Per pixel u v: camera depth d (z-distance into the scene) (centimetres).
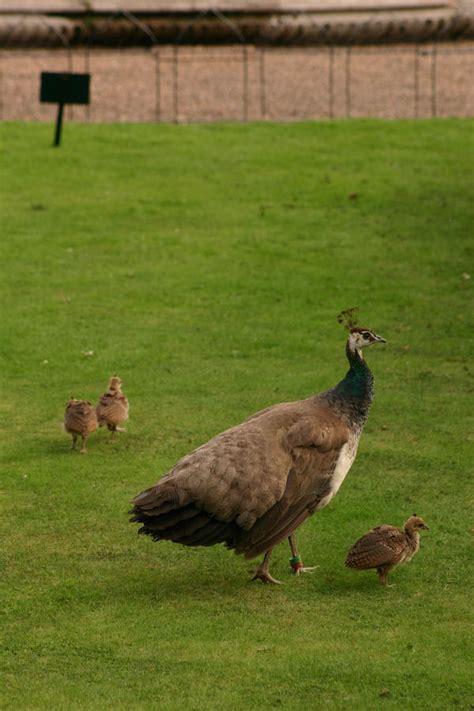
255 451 1177
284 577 1247
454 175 2986
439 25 4706
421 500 1429
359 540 1202
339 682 1031
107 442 1620
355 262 2422
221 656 1075
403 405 1747
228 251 2486
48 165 3041
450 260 2430
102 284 2294
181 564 1276
